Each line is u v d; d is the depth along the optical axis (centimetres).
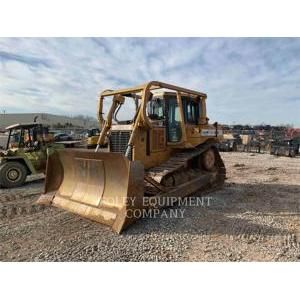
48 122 6438
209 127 777
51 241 407
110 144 601
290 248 392
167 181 586
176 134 667
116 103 623
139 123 549
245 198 674
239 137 2642
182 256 365
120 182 480
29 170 867
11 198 675
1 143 2236
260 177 988
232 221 502
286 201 646
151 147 591
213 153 796
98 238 417
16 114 6269
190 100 725
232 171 1138
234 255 369
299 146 1889
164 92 640
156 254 370
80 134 3059
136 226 466
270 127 4509
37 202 603
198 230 455
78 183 560
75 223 480
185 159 619
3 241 409
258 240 419
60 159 595
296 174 1058
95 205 499
